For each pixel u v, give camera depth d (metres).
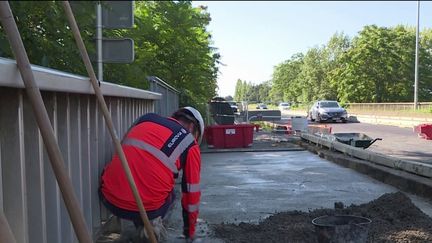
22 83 2.64
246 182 9.27
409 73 53.16
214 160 13.31
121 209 3.85
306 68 96.06
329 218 4.48
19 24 3.88
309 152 15.02
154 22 15.77
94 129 4.70
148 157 3.90
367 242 4.70
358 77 57.03
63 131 3.81
